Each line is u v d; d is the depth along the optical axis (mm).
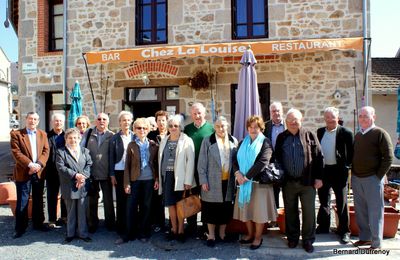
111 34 8953
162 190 4621
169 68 8672
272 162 4227
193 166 4492
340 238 4543
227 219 4441
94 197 5102
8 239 4797
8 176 8906
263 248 4281
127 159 4680
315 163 4168
